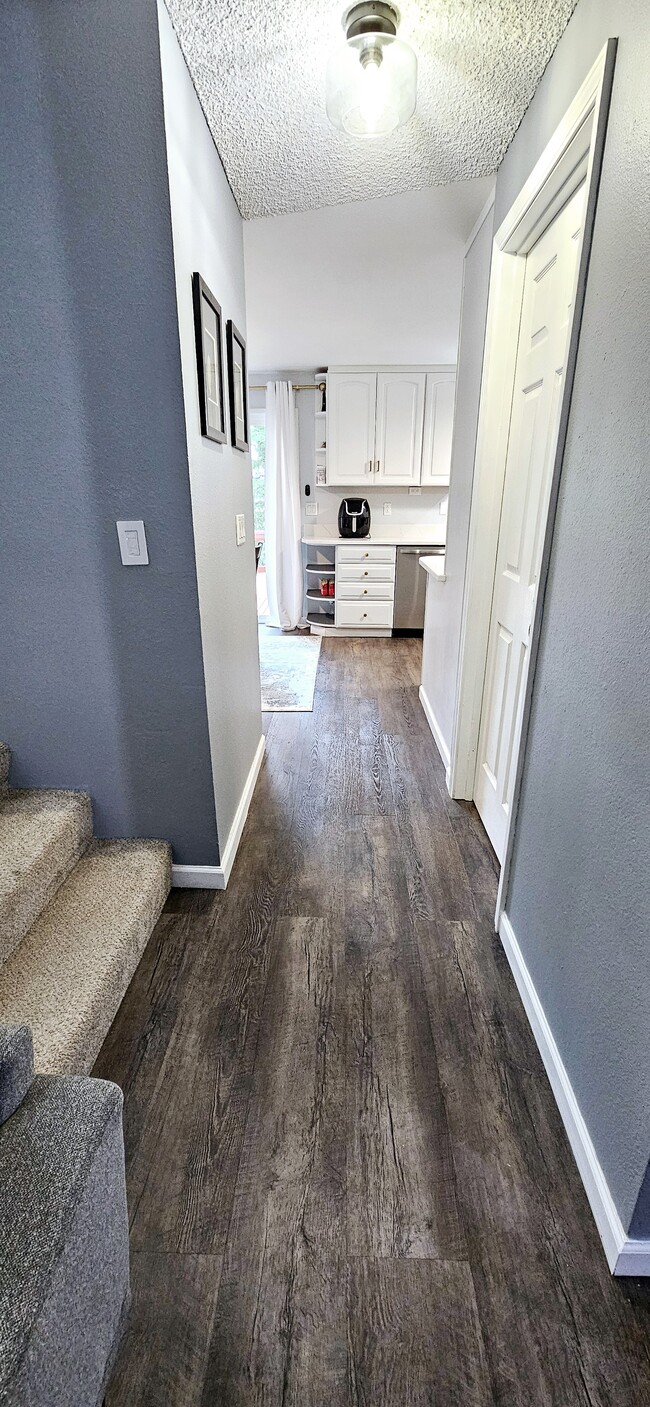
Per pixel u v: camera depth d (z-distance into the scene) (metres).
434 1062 1.40
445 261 2.65
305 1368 0.90
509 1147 1.21
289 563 5.55
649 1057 0.91
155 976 1.65
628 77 0.98
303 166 1.85
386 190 2.02
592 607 1.13
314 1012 1.53
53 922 1.57
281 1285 1.00
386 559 5.13
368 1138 1.23
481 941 1.78
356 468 5.15
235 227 2.08
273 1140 1.23
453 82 1.49
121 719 1.81
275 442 5.19
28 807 1.80
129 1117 1.28
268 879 2.07
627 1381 0.89
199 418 1.62
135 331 1.43
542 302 1.71
